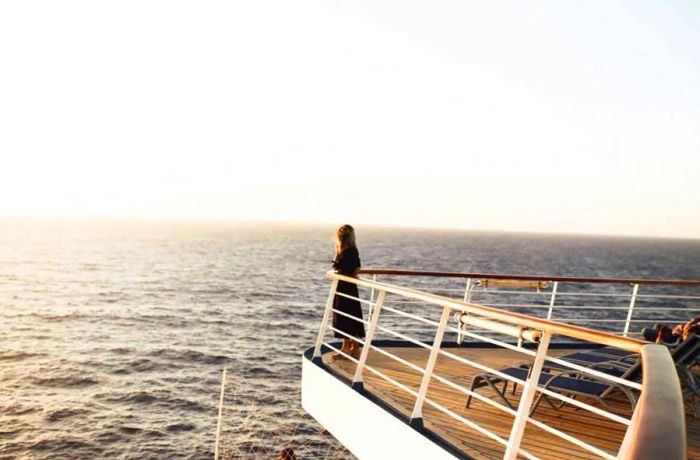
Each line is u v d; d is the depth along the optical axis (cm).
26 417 2792
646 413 151
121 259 13038
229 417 2745
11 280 8950
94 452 2370
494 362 774
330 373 648
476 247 19550
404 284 7662
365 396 563
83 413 2850
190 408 2903
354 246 744
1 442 2475
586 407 307
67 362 3891
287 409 2842
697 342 514
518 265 12081
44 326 5241
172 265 11538
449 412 436
